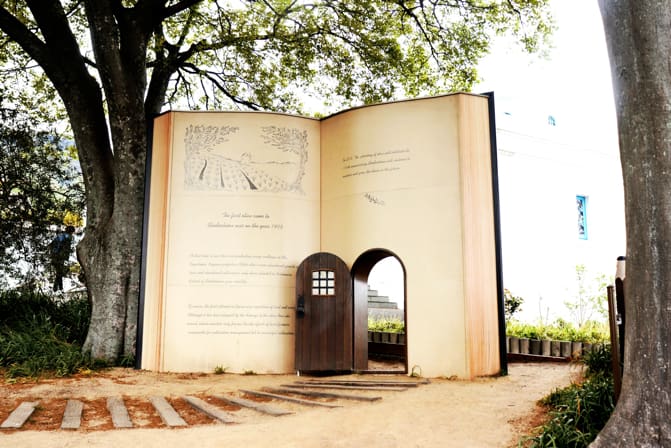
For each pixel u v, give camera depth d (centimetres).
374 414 618
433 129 946
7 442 509
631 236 410
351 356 942
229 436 536
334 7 1322
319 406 679
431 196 929
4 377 847
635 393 397
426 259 917
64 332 1142
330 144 1038
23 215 1338
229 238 998
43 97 1488
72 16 1413
